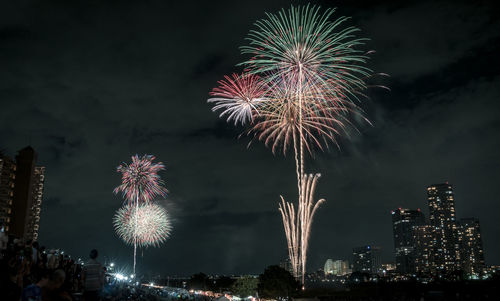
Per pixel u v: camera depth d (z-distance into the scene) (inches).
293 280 4665.4
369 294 4065.0
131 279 5128.0
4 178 4722.0
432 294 3836.1
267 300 4926.2
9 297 409.1
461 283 4133.9
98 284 574.9
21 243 626.5
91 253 590.2
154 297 3567.9
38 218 6107.3
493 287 3804.1
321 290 4475.9
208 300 5792.3
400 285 4335.6
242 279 6048.2
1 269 439.8
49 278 398.6
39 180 6250.0
